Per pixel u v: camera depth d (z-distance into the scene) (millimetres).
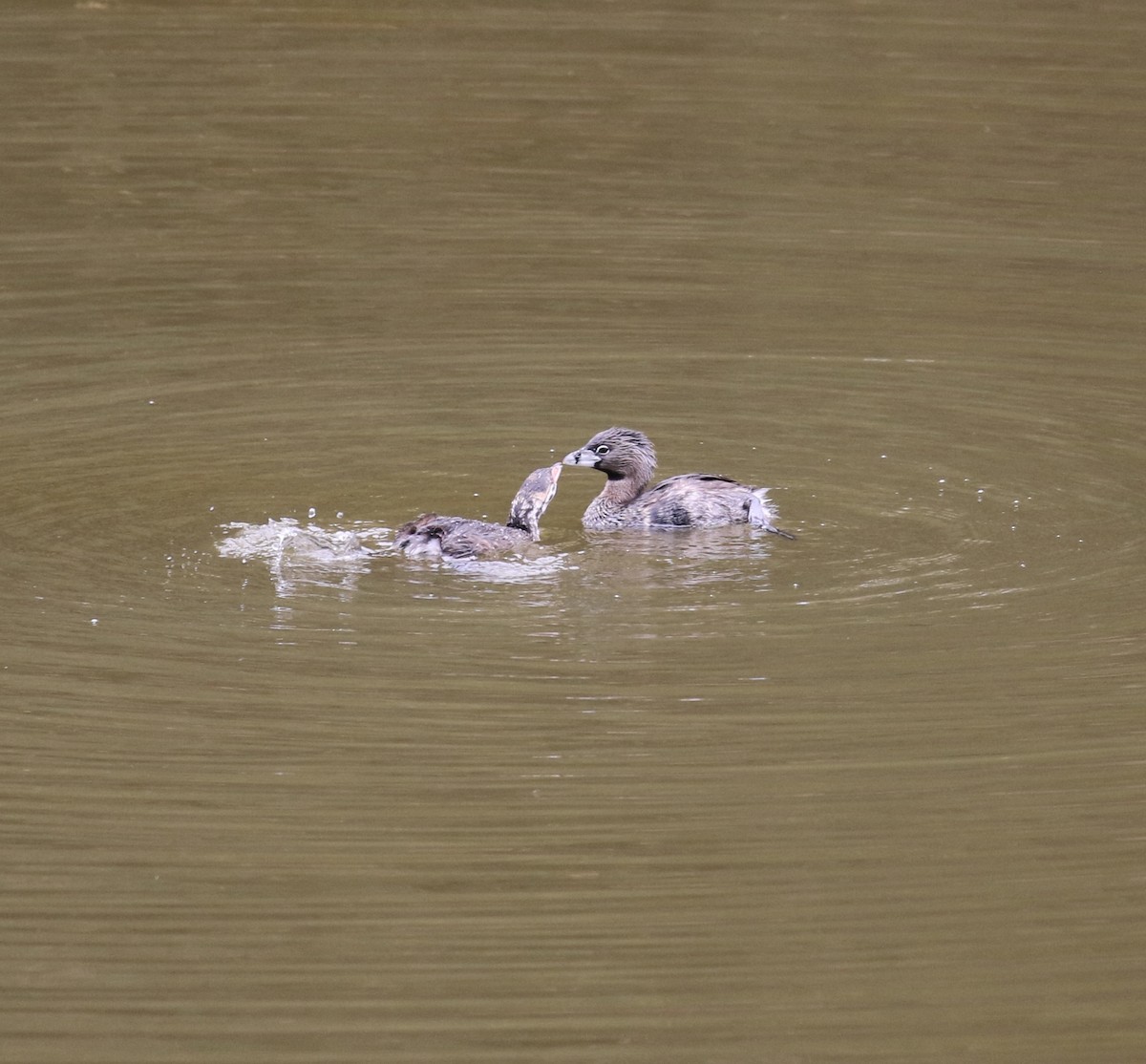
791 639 15328
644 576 16766
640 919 11453
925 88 35375
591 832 12352
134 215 29312
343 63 36625
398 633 15344
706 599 16203
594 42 38125
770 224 29359
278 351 23953
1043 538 17828
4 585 16172
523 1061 10148
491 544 17172
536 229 29078
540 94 35094
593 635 15344
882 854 12141
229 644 15016
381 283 26734
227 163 31656
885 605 16078
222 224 28984
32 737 13344
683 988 10805
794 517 18438
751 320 25422
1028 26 39062
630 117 33938
